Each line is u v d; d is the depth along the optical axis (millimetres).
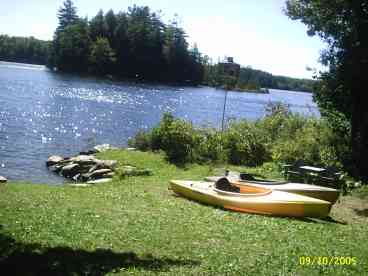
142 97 82375
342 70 23875
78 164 23922
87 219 11719
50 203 13805
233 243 10281
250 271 8336
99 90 87250
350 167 22547
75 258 8445
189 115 61188
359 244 11062
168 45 142750
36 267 7887
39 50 180125
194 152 24359
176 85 139750
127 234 10461
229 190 15922
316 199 14555
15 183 18719
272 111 31047
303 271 8562
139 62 137250
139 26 137875
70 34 135875
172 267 8297
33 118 44469
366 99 23719
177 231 11047
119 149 27312
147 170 21500
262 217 13602
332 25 24469
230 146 24891
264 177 20750
